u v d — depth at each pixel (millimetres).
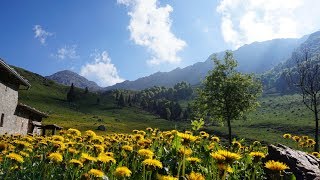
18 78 37500
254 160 6676
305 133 145500
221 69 63438
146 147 8141
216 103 61812
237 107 60875
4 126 39344
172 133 9016
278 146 8562
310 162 7789
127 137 11430
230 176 6562
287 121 183375
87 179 5871
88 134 9133
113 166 6473
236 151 9508
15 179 7145
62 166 7352
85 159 6570
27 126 50500
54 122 165750
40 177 6922
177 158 6691
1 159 7836
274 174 4965
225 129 155375
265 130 160875
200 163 7160
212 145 9141
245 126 179375
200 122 8531
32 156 8734
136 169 6949
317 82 46812
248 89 62125
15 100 42594
